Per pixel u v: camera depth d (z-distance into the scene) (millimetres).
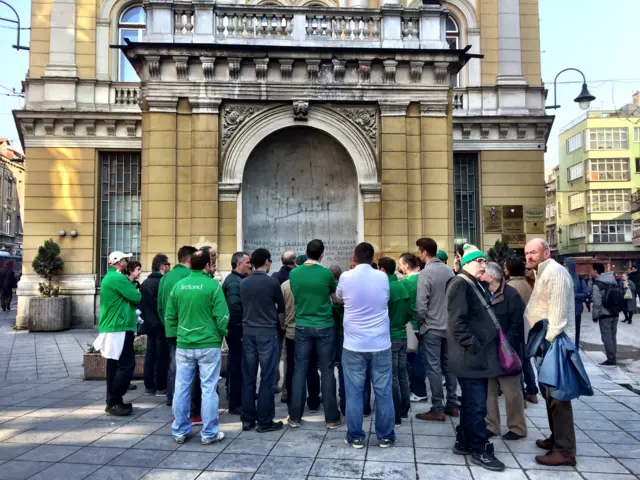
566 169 50500
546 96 16672
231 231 11078
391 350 5699
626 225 45031
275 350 5910
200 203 11008
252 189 12000
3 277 20734
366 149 11531
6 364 9875
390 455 5043
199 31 11219
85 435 5637
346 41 11539
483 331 4836
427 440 5492
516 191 16188
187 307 5516
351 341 5324
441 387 6242
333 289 6105
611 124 45875
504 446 5320
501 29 16500
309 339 5953
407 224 11391
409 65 11500
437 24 11719
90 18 15836
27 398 7258
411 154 11555
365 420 6277
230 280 6637
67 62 15625
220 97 11141
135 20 16203
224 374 8539
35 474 4566
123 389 6387
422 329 6430
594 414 6512
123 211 15836
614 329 9680
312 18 11555
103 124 15562
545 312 4973
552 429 5055
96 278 15391
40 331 14211
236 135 11258
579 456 5020
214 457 4996
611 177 45469
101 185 15789
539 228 16062
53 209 15328
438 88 11570
